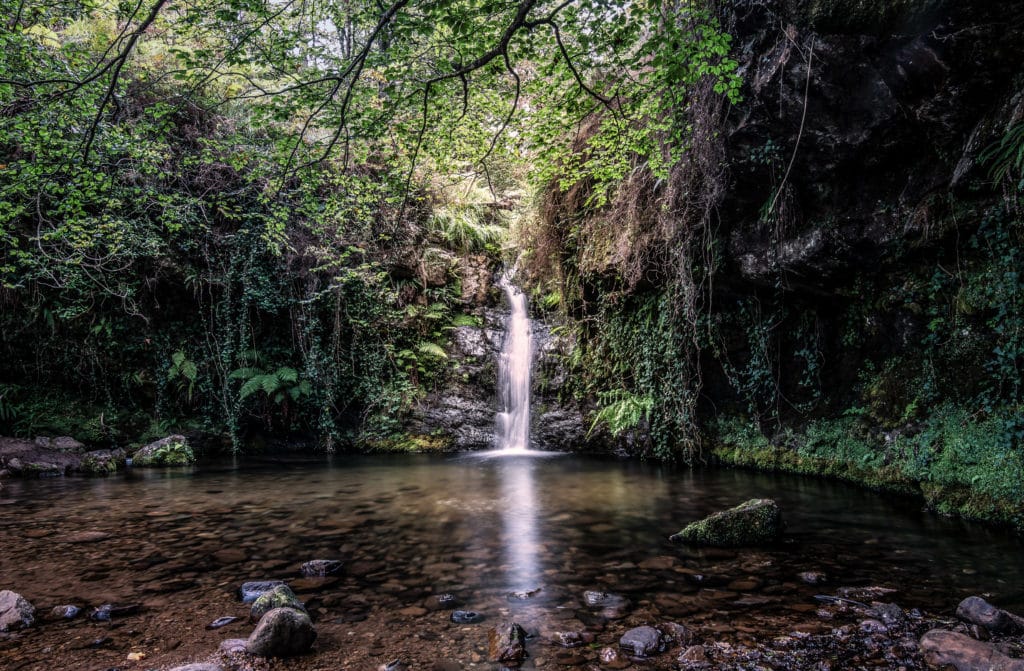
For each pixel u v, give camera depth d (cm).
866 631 279
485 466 877
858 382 684
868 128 531
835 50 498
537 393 1080
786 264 660
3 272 891
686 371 830
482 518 532
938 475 540
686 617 300
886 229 576
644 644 262
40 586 351
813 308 720
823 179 599
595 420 944
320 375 1087
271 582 344
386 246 1130
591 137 688
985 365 521
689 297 775
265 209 1038
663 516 534
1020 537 441
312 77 564
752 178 643
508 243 1197
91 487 706
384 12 384
